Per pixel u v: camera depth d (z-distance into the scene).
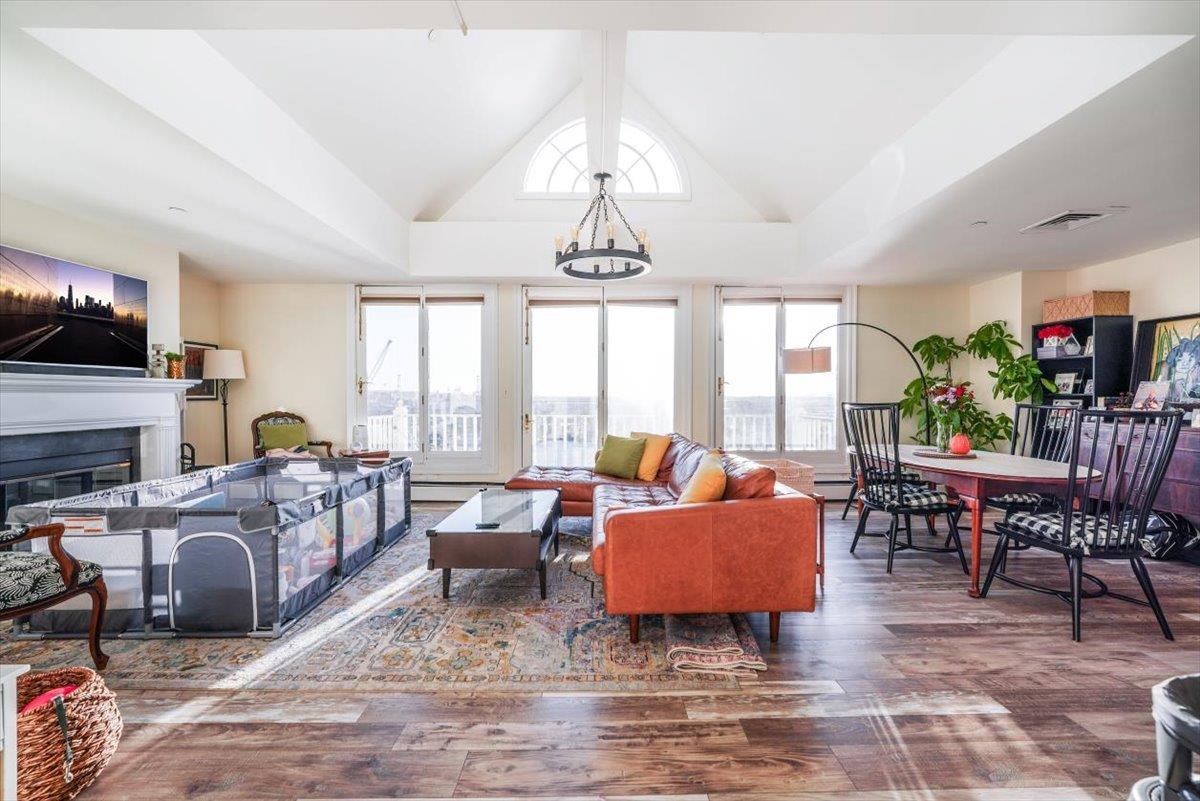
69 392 3.37
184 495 3.23
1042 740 1.70
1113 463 3.88
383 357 5.67
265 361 5.58
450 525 2.88
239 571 2.39
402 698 1.95
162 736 1.73
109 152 2.51
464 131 4.23
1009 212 3.34
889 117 3.26
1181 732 0.66
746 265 5.11
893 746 1.68
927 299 5.71
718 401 5.64
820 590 2.99
